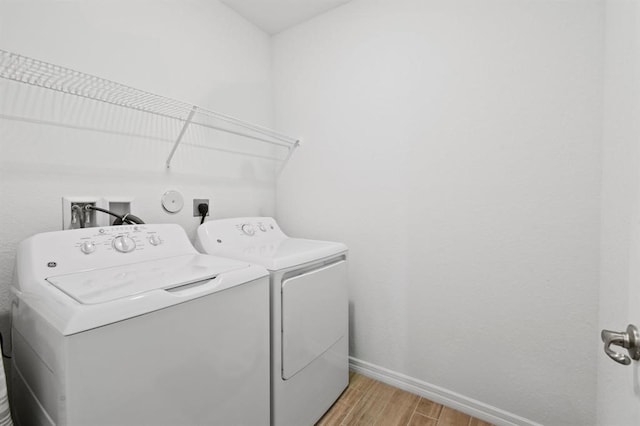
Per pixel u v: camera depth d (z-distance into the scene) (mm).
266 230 1854
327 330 1510
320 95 2021
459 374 1542
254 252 1414
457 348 1545
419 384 1653
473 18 1445
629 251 738
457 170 1515
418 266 1653
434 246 1598
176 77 1645
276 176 2291
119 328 724
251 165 2117
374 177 1796
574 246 1245
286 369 1253
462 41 1479
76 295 777
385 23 1726
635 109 717
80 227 1271
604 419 1033
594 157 1195
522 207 1354
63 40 1222
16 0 1101
